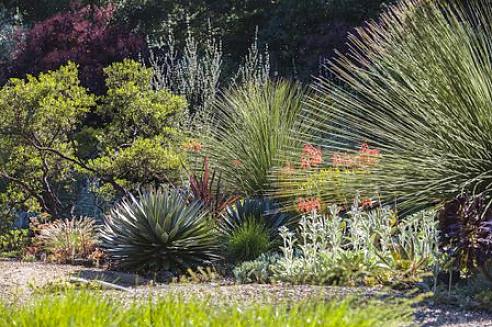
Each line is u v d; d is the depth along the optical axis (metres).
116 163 13.44
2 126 13.37
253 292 7.65
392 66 9.64
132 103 14.15
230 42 26.05
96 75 20.05
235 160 12.96
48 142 13.90
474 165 8.85
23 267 10.68
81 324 4.63
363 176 9.63
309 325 4.50
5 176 13.62
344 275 8.43
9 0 29.33
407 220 9.31
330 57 21.19
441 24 9.37
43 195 15.05
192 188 12.16
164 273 10.32
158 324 4.75
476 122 8.91
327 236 9.84
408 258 8.80
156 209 10.65
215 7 25.59
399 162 9.29
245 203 11.56
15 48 24.44
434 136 9.16
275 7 25.20
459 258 7.64
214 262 10.60
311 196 10.56
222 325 4.59
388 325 4.80
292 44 22.73
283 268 9.20
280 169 11.38
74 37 21.34
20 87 13.43
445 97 9.07
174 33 26.31
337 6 22.08
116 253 10.60
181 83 18.12
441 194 8.94
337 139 12.30
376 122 9.98
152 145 13.38
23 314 5.02
